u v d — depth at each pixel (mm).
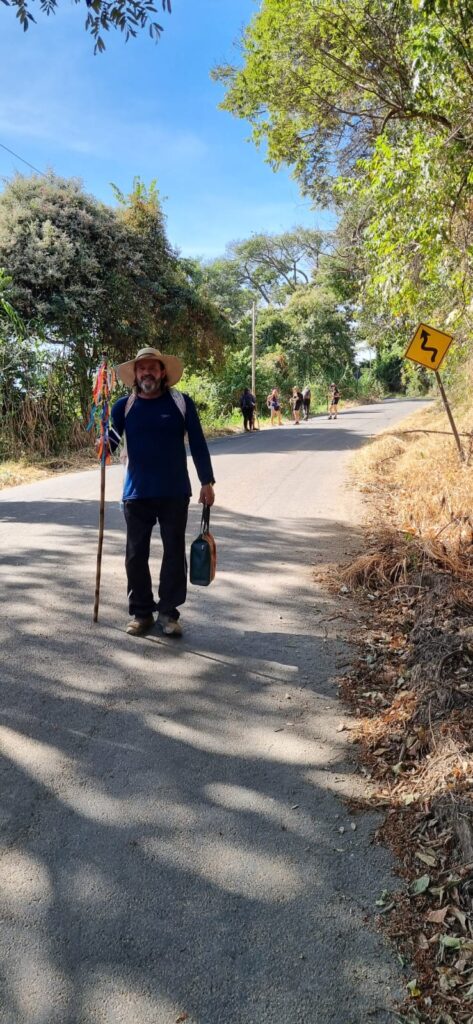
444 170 7270
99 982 2064
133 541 4438
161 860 2555
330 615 4977
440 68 6734
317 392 47031
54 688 3820
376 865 2545
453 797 2717
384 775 3070
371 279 9367
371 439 17828
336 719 3553
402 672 3984
